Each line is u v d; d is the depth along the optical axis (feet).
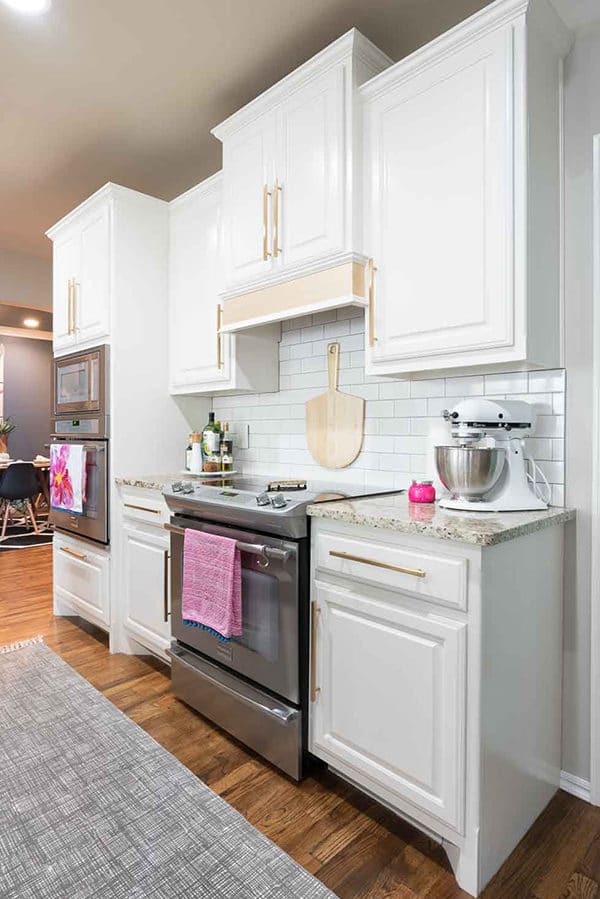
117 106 8.01
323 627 5.55
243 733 6.32
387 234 5.92
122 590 8.96
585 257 5.52
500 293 5.00
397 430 7.17
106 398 8.96
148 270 9.32
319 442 8.15
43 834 4.99
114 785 5.67
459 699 4.41
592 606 5.56
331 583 5.49
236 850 4.82
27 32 6.51
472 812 4.39
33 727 6.75
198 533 6.66
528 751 5.13
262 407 9.16
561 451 5.72
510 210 4.94
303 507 5.64
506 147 4.94
